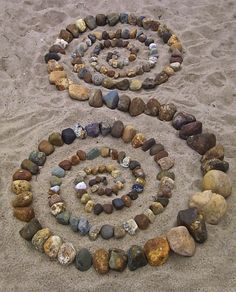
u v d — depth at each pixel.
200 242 2.54
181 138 3.22
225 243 2.54
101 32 4.27
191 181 2.90
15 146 3.18
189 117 3.28
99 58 4.04
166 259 2.48
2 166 3.03
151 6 4.62
